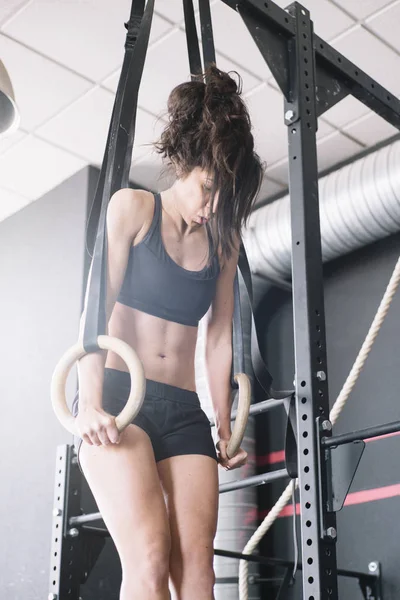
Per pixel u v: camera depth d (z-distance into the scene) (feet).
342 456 5.96
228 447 6.01
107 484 5.27
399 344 14.07
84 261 15.06
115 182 5.72
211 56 7.04
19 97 13.78
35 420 14.80
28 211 16.67
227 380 6.28
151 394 5.70
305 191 6.90
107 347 5.24
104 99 13.74
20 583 13.88
